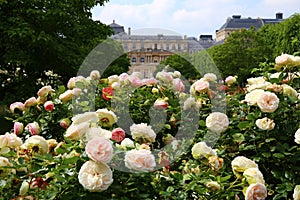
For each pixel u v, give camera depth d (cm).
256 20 8006
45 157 164
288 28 1872
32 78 1257
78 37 1353
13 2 1195
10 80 1278
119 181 163
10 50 1173
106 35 1403
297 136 216
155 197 174
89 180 147
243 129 239
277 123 239
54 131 319
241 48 2953
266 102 229
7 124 672
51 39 1169
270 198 231
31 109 335
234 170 177
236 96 291
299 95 261
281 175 226
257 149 235
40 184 163
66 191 158
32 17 1224
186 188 177
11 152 178
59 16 1234
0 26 1152
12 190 168
